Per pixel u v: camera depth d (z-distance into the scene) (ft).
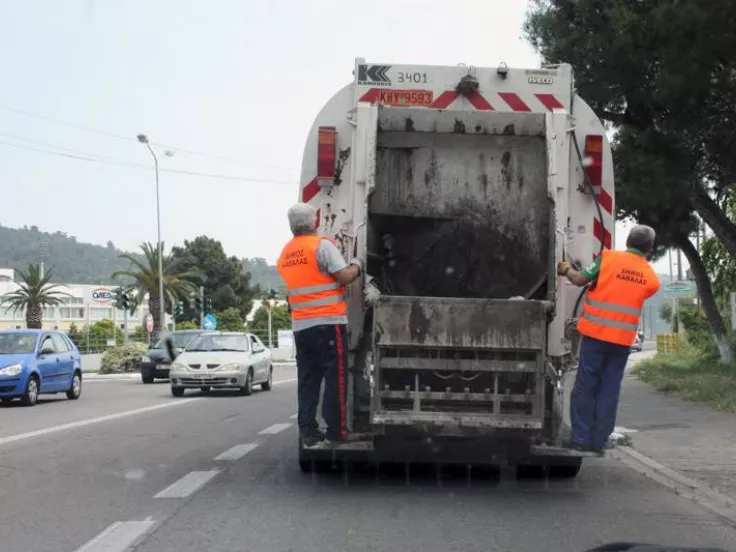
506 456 26.23
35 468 29.73
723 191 67.87
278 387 82.48
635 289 23.48
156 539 19.71
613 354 23.65
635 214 68.39
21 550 18.75
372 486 26.27
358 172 24.70
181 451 34.04
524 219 27.35
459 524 21.40
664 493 26.08
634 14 56.03
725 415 48.78
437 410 23.02
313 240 23.91
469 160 27.22
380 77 25.34
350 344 24.22
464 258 28.12
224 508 23.04
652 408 53.47
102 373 127.13
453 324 22.80
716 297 87.61
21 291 198.08
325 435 24.22
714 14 52.47
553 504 24.11
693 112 58.18
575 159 25.31
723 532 21.04
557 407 23.39
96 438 38.50
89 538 19.81
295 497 24.57
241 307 302.04
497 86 25.50
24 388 59.98
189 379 68.33
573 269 23.67
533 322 22.81
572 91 25.48
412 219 27.55
